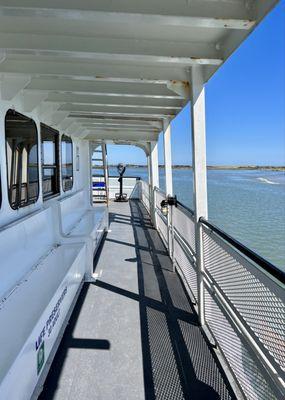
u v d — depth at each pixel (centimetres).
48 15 172
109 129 655
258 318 159
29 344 174
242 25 181
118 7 172
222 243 219
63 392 198
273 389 143
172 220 461
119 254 504
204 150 284
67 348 244
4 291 245
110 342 254
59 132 470
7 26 211
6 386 144
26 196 322
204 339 261
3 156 268
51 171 433
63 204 459
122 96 355
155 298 339
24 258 288
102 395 197
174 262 438
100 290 359
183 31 215
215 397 197
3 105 270
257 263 154
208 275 259
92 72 281
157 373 218
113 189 1323
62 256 334
